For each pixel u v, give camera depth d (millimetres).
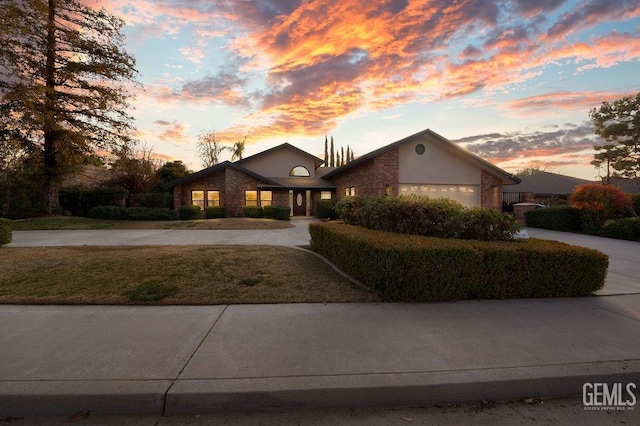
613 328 3637
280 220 18984
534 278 4785
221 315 3977
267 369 2689
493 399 2562
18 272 5594
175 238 11820
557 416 2365
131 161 23922
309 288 5023
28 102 15648
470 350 3062
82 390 2381
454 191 16984
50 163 18922
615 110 23516
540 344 3207
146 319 3830
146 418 2309
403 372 2658
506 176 17156
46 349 3039
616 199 13375
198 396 2371
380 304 4426
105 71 18656
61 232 14219
